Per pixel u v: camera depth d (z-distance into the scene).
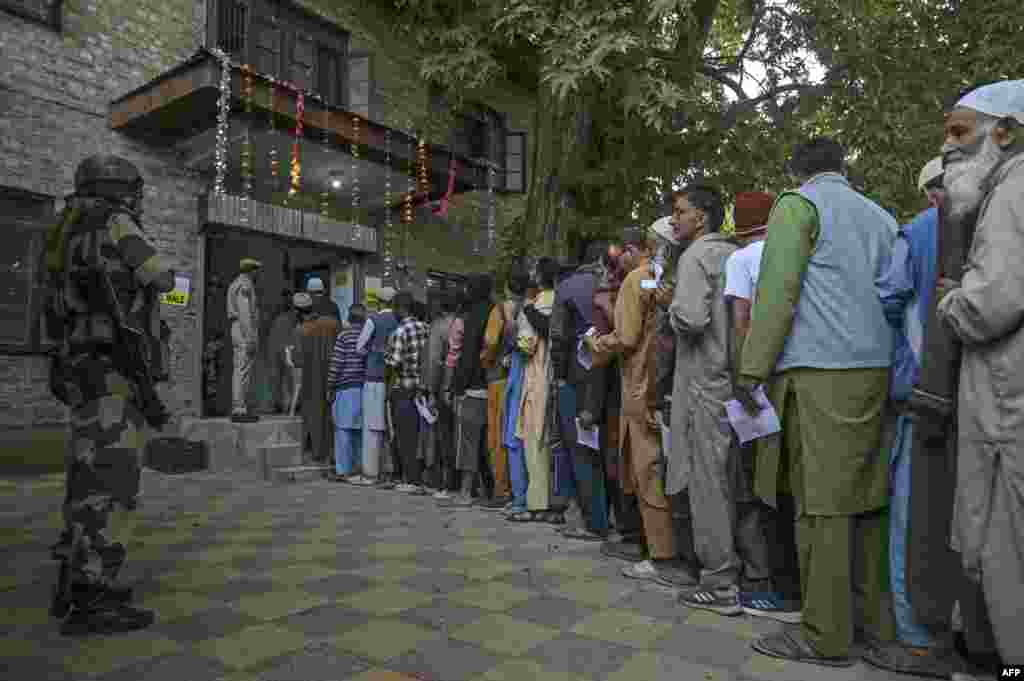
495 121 13.27
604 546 4.10
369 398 7.11
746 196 3.32
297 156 8.53
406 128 11.30
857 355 2.57
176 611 2.98
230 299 8.14
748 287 3.08
